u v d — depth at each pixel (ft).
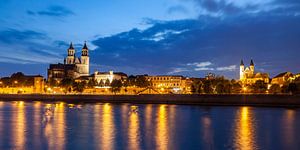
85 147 223.92
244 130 299.38
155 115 435.12
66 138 254.88
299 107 586.04
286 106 597.52
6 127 314.55
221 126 325.83
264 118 396.16
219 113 465.88
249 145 231.91
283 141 245.45
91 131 289.53
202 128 312.09
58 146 226.99
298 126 324.60
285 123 347.36
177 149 219.20
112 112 480.23
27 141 243.40
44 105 651.66
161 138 257.14
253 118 396.98
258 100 624.59
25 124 337.11
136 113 462.60
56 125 329.52
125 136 264.93
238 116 420.77
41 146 226.99
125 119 384.68
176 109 547.49
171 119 387.75
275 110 518.78
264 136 266.77
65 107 592.60
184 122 357.61
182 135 271.28
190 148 222.28
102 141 243.60
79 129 301.63
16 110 513.86
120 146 227.40
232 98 650.43
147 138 256.52
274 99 611.06
